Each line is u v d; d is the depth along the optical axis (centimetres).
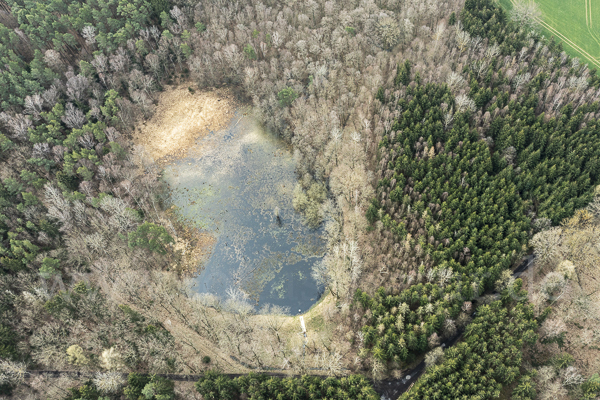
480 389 9075
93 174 13988
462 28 16662
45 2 17562
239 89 17925
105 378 10231
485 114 13475
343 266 12325
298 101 15525
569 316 10588
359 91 16125
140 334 11231
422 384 9450
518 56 15512
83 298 11769
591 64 16575
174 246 13662
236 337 11619
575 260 11212
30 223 12481
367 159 14312
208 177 15450
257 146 16200
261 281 12769
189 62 17688
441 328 10456
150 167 15625
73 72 16112
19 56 16562
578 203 11512
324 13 18238
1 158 14150
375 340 10419
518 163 12756
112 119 15612
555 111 13575
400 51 17038
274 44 17100
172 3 18550
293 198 14538
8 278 11756
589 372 9844
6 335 10875
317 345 11300
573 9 18375
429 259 11381
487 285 10919
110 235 13350
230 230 14000
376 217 12788
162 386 10012
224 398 9825
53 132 14450
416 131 13612
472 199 11838
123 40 17112
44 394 10619
